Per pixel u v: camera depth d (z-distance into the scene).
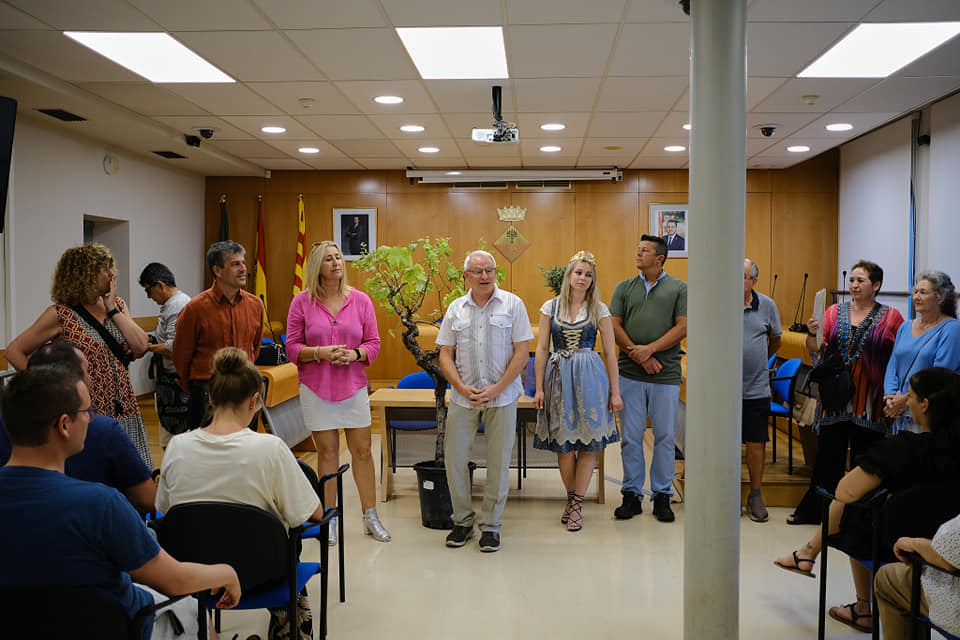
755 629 3.17
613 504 5.07
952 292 3.73
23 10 4.14
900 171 7.53
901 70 5.32
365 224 10.12
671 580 3.71
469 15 4.20
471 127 7.27
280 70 5.31
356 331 4.21
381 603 3.42
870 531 2.78
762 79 5.57
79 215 7.39
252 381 2.53
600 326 4.51
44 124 6.83
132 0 3.98
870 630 3.12
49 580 1.71
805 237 9.71
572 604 3.41
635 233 9.95
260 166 9.82
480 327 4.07
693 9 2.95
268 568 2.31
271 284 10.27
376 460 6.34
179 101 6.24
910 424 3.77
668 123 7.04
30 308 6.71
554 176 9.80
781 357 7.12
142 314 8.65
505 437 4.10
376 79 5.53
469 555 4.06
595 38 4.59
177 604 2.15
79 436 1.78
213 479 2.39
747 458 4.68
